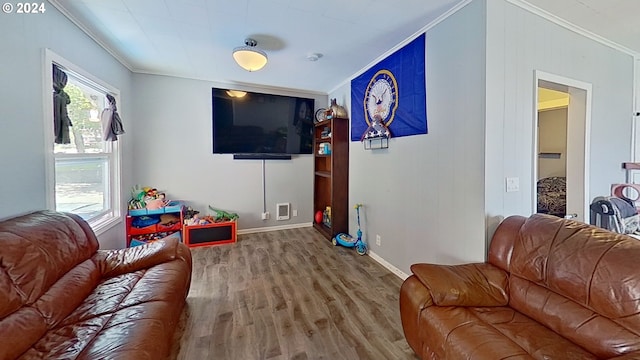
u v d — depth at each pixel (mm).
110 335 1254
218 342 1868
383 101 3184
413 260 2744
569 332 1327
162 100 3992
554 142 5336
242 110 4387
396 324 2080
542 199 4586
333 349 1807
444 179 2350
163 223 3770
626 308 1189
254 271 3045
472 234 2090
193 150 4195
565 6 2117
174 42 2850
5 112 1668
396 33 2607
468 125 2104
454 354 1280
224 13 2271
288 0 2084
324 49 2994
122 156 3432
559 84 2410
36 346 1223
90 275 1804
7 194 1680
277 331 1990
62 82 2256
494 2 1982
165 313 1523
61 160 2395
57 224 1767
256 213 4652
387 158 3152
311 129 4887
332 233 4098
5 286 1249
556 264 1485
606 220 2574
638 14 2234
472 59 2055
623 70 2961
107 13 2268
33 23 1882
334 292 2574
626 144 3055
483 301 1623
